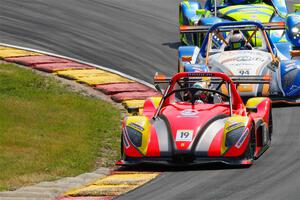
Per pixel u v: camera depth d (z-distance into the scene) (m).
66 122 59.72
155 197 41.34
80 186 45.06
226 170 46.00
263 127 49.88
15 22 90.12
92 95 68.69
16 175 46.56
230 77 52.75
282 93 62.38
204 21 74.81
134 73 74.75
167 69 75.69
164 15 94.31
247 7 76.38
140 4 99.06
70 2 98.31
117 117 62.28
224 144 46.38
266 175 44.31
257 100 52.41
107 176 47.12
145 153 47.00
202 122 47.75
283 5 79.31
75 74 73.69
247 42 66.12
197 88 51.19
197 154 46.34
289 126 56.50
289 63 63.09
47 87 70.12
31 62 76.81
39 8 95.31
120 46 82.81
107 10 95.50
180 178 45.03
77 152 52.06
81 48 82.12
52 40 84.56
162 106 51.22
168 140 47.06
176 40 85.00
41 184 44.97
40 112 62.09
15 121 58.97
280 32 73.38
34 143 53.50
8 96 66.62
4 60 78.12
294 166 46.03
